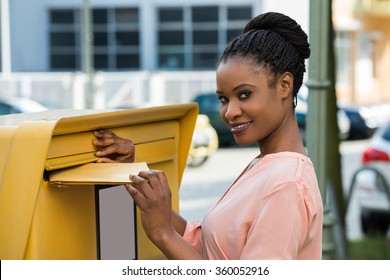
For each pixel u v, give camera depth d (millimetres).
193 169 21859
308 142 6109
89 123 3379
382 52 44656
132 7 40438
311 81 6043
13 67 39094
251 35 3197
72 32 40125
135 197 3068
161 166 4105
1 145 3170
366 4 43312
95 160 3477
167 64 40750
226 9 40281
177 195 4285
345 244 10594
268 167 3174
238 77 3141
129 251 3701
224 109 3227
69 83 34781
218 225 3211
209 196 17141
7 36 38406
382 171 12555
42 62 39812
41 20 39656
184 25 40531
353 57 42844
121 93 35562
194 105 4184
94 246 3514
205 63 40688
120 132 3682
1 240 3154
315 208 3078
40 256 3145
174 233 3107
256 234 3039
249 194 3166
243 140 3186
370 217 12867
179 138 4285
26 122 3184
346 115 30297
